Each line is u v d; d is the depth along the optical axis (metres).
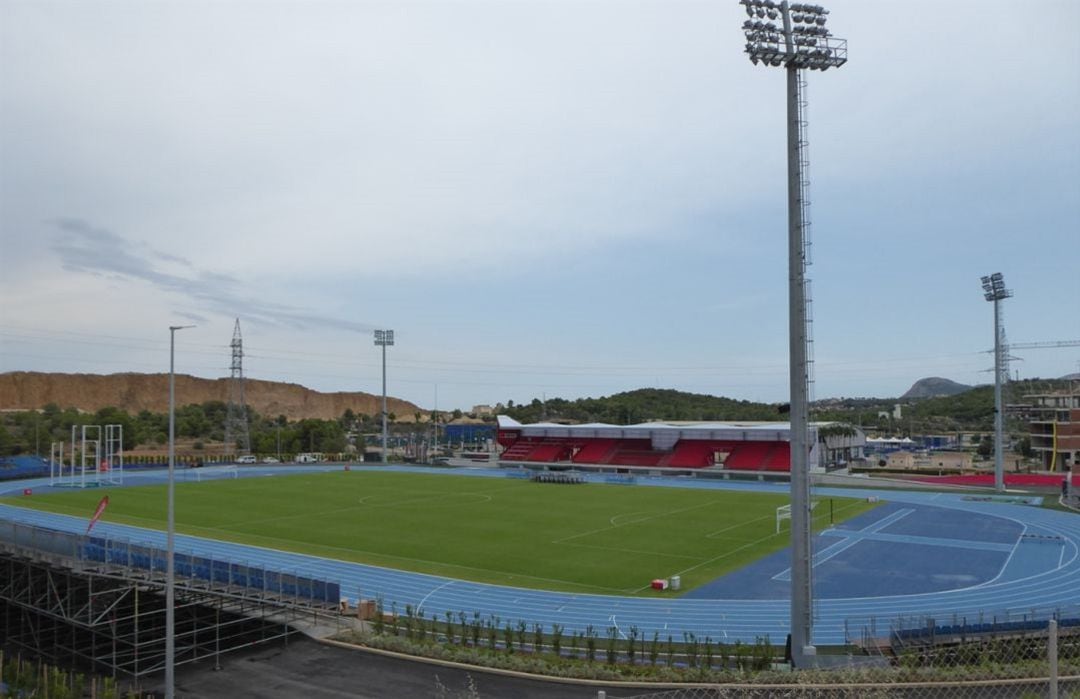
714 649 32.53
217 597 35.06
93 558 36.81
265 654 32.06
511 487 95.12
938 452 152.75
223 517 68.69
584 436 129.25
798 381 29.31
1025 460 140.75
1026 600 41.34
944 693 22.06
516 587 43.91
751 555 52.81
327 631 34.75
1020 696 21.78
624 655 32.09
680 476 111.75
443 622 37.06
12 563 38.59
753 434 113.69
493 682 28.64
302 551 53.47
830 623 37.06
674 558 51.72
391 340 139.50
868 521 69.06
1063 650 28.23
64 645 35.84
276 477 108.12
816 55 29.61
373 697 27.45
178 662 31.36
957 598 41.72
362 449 177.38
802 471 29.00
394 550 53.94
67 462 124.69
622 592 42.78
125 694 28.50
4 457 124.25
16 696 27.89
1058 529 65.31
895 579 46.09
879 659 30.12
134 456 144.12
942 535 61.69
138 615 33.41
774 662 30.33
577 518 69.19
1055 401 143.62
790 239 29.83
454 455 159.50
